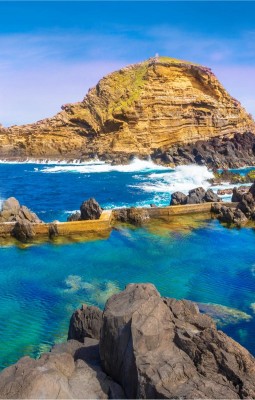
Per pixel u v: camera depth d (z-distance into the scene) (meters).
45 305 23.83
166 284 26.97
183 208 46.88
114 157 112.69
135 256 32.75
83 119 125.06
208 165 102.88
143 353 12.02
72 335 17.25
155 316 13.17
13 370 11.88
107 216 41.78
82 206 42.69
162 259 32.03
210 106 126.62
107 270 29.61
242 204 46.16
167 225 42.66
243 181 76.19
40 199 63.06
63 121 127.56
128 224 43.19
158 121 119.81
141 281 27.53
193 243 36.34
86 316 17.16
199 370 11.81
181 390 10.74
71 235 38.66
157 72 125.94
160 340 12.52
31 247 35.25
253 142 122.62
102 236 38.50
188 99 124.62
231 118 130.25
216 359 12.06
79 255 33.03
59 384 10.97
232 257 32.53
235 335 20.11
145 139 117.25
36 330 20.89
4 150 129.12
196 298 24.73
